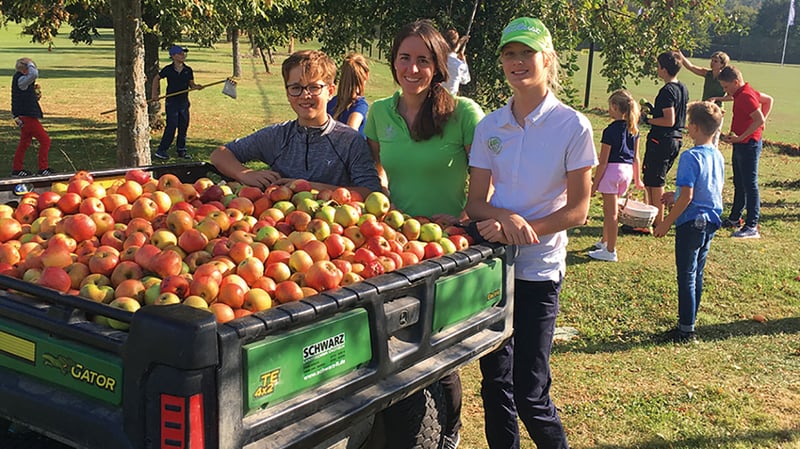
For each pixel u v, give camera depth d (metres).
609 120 21.86
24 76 11.51
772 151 17.80
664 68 9.18
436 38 3.68
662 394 5.07
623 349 5.89
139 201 3.38
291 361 2.32
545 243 3.54
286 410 2.32
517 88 3.40
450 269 2.98
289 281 2.76
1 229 3.22
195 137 16.67
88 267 2.82
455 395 4.04
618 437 4.51
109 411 2.19
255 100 24.53
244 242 2.96
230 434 2.14
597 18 10.67
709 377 5.37
